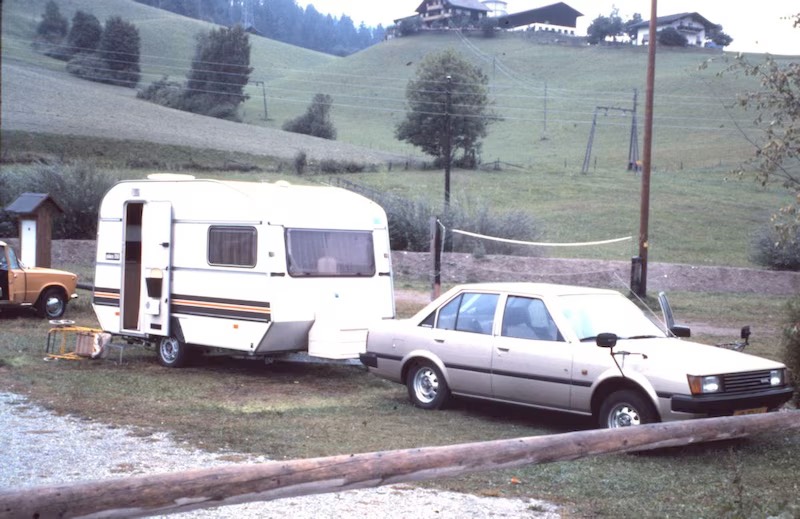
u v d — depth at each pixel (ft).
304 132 358.43
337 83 510.17
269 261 39.32
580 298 30.68
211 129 292.20
